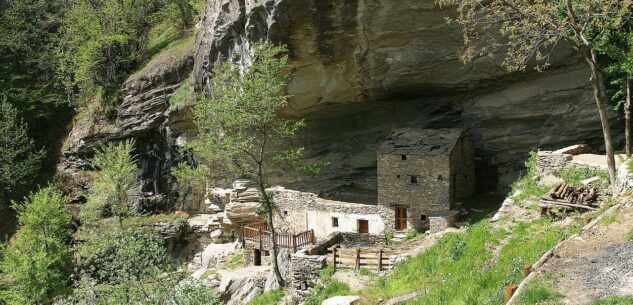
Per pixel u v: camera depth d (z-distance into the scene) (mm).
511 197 19469
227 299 24438
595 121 22891
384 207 24938
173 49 37062
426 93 25859
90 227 34156
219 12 26469
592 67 17547
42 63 45188
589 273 10742
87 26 40156
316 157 29141
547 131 24062
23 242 29156
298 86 25047
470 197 25203
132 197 36219
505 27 19844
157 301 15930
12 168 39781
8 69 45781
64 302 17812
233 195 29891
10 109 40219
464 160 24922
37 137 44656
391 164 24641
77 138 39969
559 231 15273
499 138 25125
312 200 27234
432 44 22750
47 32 47406
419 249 20531
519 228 16859
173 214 35062
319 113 27469
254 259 27000
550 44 21984
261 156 23547
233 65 26625
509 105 24328
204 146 23938
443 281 15930
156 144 36531
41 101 43844
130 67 40219
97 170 39375
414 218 24234
